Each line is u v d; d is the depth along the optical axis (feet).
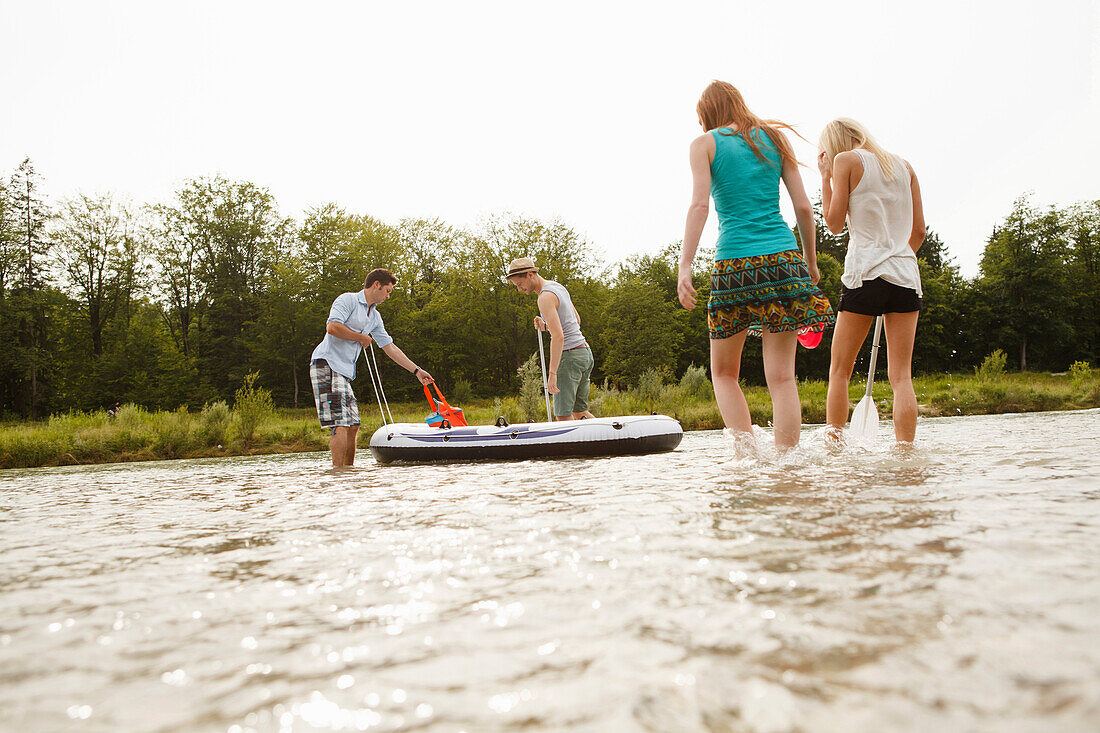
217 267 129.80
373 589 3.59
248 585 3.84
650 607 2.94
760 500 5.77
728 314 10.81
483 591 3.40
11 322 112.57
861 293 11.36
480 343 139.13
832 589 3.03
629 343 139.33
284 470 17.44
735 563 3.63
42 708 2.17
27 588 3.99
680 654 2.36
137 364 121.80
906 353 11.34
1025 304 162.20
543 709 1.99
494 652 2.50
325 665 2.47
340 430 17.12
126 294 123.75
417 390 139.54
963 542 3.78
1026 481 6.09
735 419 10.79
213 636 2.89
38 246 116.88
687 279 10.96
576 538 4.62
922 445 11.21
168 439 37.63
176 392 120.98
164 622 3.15
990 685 1.96
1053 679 1.98
